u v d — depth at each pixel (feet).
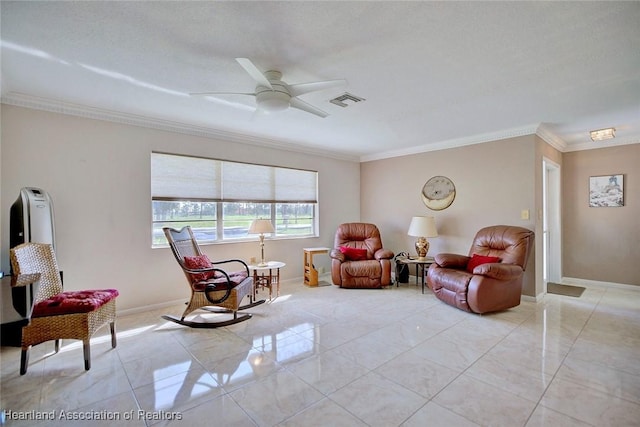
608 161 15.40
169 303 12.44
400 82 8.68
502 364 7.70
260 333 9.72
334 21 5.88
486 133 14.20
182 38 6.44
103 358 8.09
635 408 5.93
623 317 11.12
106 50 6.91
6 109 9.34
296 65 7.64
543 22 5.94
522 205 13.39
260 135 14.64
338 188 19.02
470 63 7.59
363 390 6.61
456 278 11.85
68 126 10.33
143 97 9.71
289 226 16.90
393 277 18.10
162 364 7.77
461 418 5.70
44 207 8.75
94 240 10.80
